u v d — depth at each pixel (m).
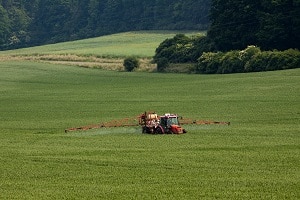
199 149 126.50
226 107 196.50
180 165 110.94
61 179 103.38
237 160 113.94
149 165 111.88
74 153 126.69
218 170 106.19
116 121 177.75
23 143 143.00
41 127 173.75
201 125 163.12
